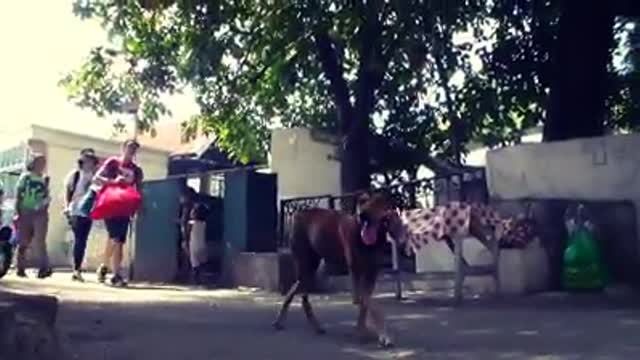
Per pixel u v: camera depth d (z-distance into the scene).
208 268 15.25
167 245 15.51
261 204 15.09
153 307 11.23
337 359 7.59
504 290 12.30
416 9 13.59
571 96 16.19
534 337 8.61
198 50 17.16
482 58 17.89
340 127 18.28
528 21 16.83
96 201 14.37
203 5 16.56
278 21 15.30
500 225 12.00
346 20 14.32
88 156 14.98
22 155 23.30
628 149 13.48
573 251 12.19
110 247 14.41
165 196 15.59
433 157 20.14
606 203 12.96
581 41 16.12
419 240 11.73
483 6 15.94
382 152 19.78
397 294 12.16
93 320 9.74
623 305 11.04
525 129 19.44
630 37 19.53
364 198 8.70
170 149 30.20
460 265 11.74
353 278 8.63
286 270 13.73
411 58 14.62
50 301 7.35
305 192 18.97
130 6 18.70
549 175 14.20
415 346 8.21
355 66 18.00
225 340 8.55
